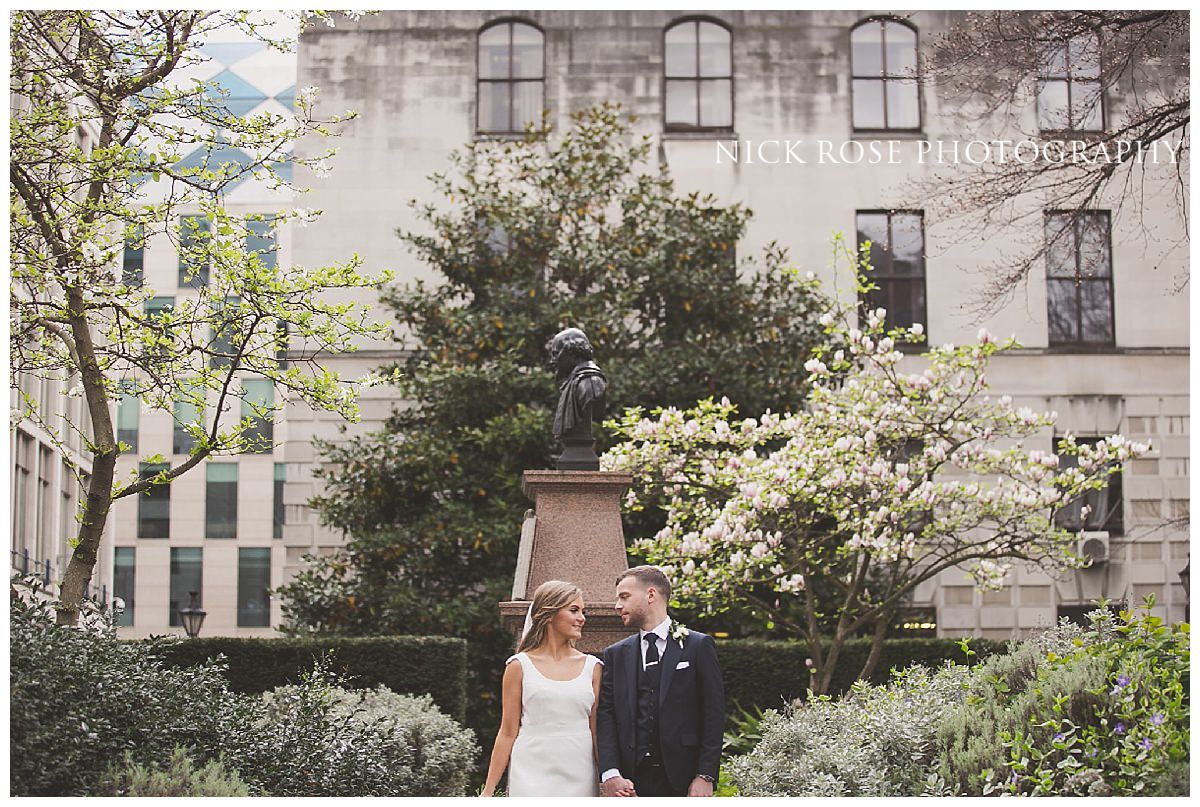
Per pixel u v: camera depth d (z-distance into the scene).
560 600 6.73
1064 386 22.36
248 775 8.83
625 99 23.19
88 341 10.73
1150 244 22.39
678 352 18.91
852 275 22.33
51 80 11.39
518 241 19.81
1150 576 21.94
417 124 22.92
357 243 22.52
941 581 21.58
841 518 13.92
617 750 6.59
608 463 14.09
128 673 8.81
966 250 22.38
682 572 13.75
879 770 7.75
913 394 14.16
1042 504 14.20
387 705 13.27
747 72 23.17
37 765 7.48
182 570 40.75
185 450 41.12
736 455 14.85
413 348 22.03
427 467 18.64
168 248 38.25
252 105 41.06
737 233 20.22
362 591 18.50
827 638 17.92
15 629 8.18
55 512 21.16
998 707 7.68
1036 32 13.86
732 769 9.55
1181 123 13.23
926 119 22.72
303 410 22.17
